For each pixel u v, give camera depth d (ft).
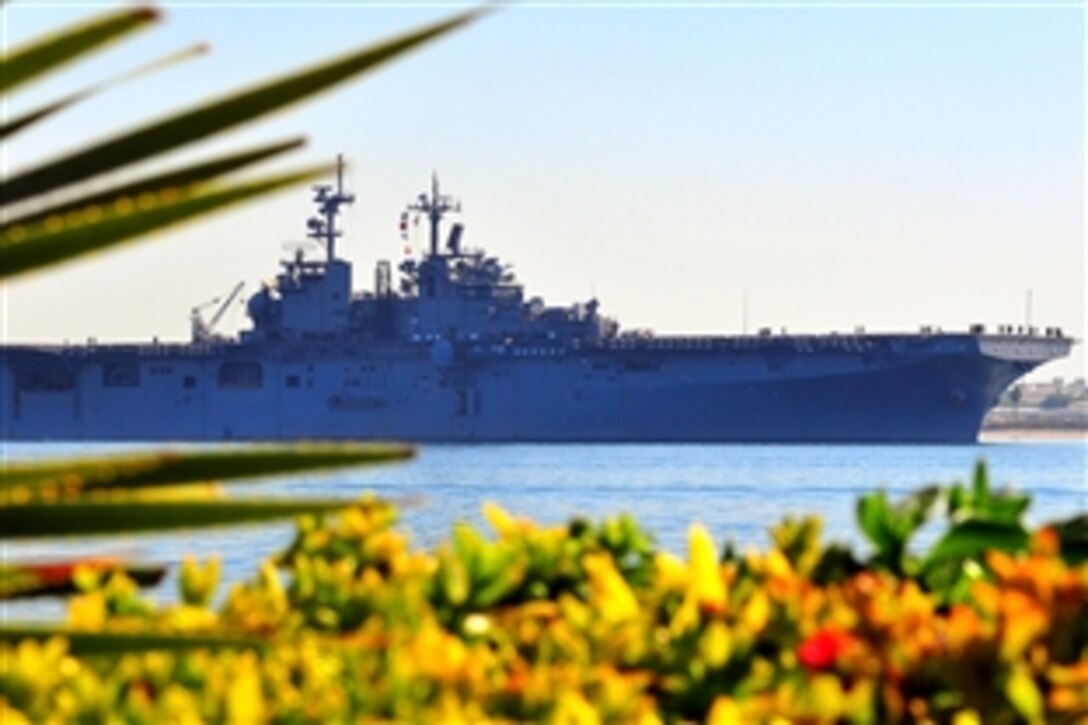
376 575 94.99
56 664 73.46
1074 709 79.36
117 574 93.20
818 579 100.83
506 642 89.51
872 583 95.50
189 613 86.53
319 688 74.95
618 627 85.76
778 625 87.45
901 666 83.51
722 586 91.15
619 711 74.59
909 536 105.40
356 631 89.61
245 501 69.67
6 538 69.21
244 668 76.43
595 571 89.45
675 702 82.74
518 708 76.54
